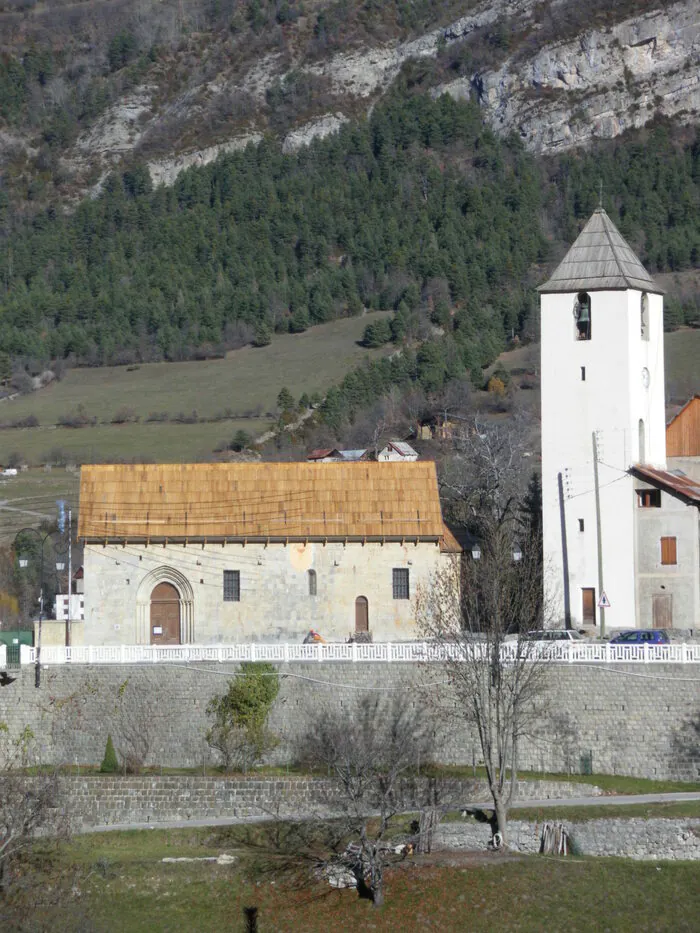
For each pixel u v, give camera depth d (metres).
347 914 121.75
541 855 128.00
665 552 181.88
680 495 180.38
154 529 186.75
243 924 121.69
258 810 139.12
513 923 119.38
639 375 188.62
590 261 189.50
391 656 150.75
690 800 133.25
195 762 153.38
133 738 155.50
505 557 165.75
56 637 184.62
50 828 133.38
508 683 135.38
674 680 142.38
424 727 146.38
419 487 189.12
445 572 178.38
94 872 126.88
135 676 157.00
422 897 122.25
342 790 136.38
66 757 157.50
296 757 150.38
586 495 186.00
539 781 138.38
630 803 132.62
